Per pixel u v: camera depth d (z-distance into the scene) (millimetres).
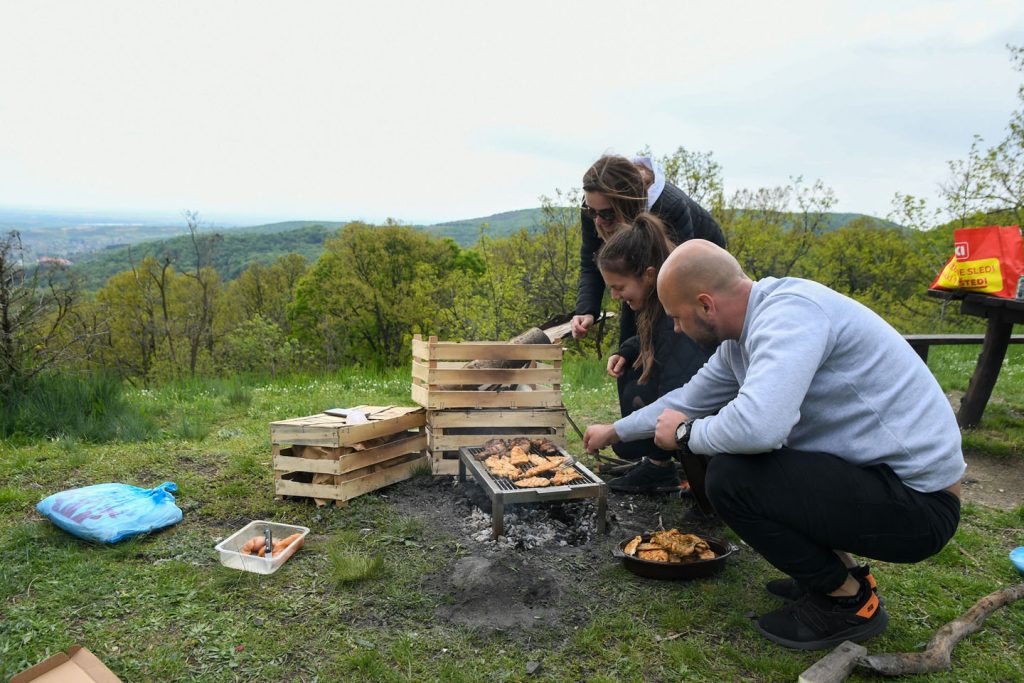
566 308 14078
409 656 2205
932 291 5102
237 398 6152
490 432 3887
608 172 3375
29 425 4602
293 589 2629
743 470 2174
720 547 2904
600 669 2172
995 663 2215
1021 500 3836
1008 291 4699
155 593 2557
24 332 5184
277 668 2135
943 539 2113
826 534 2123
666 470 3732
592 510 3389
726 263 2219
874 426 2084
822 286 2172
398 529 3143
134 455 4230
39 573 2682
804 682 2023
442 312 15016
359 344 34906
